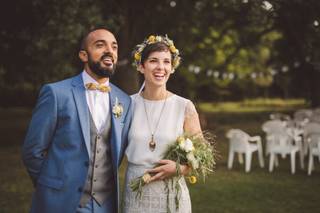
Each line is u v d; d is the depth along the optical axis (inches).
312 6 334.3
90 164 104.0
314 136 312.2
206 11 509.7
